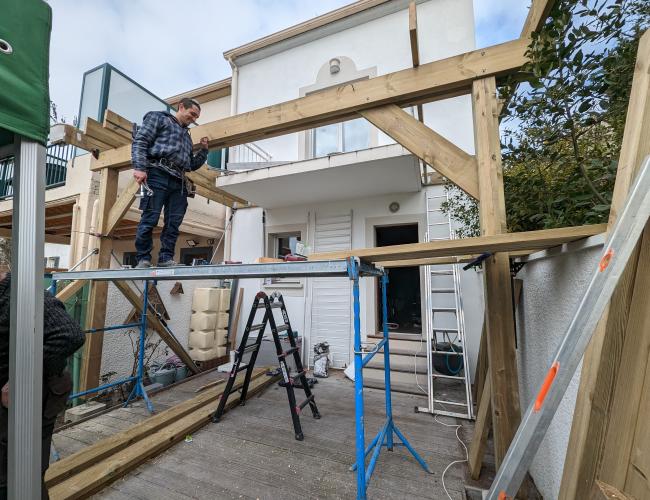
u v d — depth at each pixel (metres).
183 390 4.25
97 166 3.98
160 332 4.42
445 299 4.78
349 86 2.64
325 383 4.62
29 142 1.12
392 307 6.30
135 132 2.77
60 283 4.29
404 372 4.47
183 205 3.05
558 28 1.61
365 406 3.72
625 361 1.06
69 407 3.68
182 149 2.91
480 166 2.17
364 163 4.18
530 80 1.96
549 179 2.39
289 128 3.00
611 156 1.87
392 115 2.52
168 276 2.45
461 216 4.18
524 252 2.31
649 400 0.96
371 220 5.50
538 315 2.29
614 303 1.12
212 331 5.57
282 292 6.00
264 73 6.49
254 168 4.86
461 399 3.85
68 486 2.11
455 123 5.00
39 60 1.15
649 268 1.01
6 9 1.06
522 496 2.07
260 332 3.78
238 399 3.73
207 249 7.02
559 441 1.76
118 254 7.70
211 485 2.26
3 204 5.63
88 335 3.75
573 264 1.69
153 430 2.93
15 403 1.05
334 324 5.53
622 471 1.02
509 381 2.10
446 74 2.34
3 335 1.36
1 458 1.33
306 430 3.10
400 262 3.15
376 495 2.16
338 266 1.77
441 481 2.30
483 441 2.35
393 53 5.45
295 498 2.13
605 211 1.72
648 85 1.14
